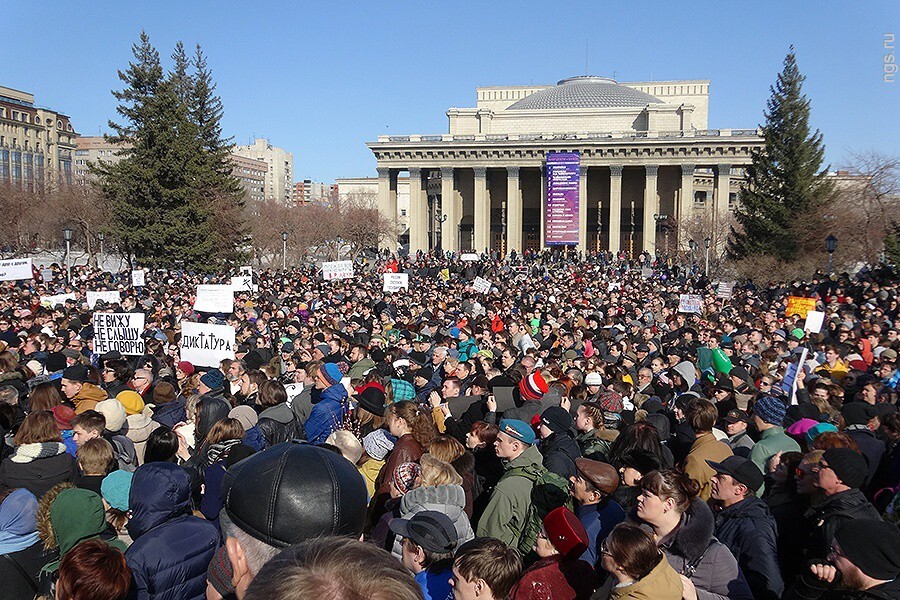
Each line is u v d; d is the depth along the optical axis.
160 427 8.00
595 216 116.00
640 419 10.73
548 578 5.24
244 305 29.06
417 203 111.19
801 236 61.06
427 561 5.43
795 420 10.31
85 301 30.42
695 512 5.83
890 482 8.48
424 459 6.47
